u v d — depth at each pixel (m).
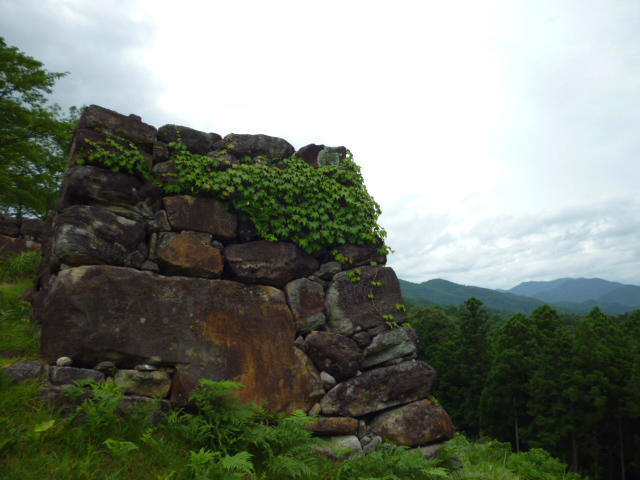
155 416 3.98
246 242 5.48
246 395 4.56
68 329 4.01
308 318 5.39
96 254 4.41
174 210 5.00
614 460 26.75
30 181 15.91
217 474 3.21
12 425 3.11
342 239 5.89
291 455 3.90
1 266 8.28
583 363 26.81
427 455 5.02
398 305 6.01
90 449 3.07
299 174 5.98
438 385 36.31
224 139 5.90
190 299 4.69
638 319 40.50
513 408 29.31
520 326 32.88
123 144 5.02
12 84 15.38
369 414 5.30
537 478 5.65
